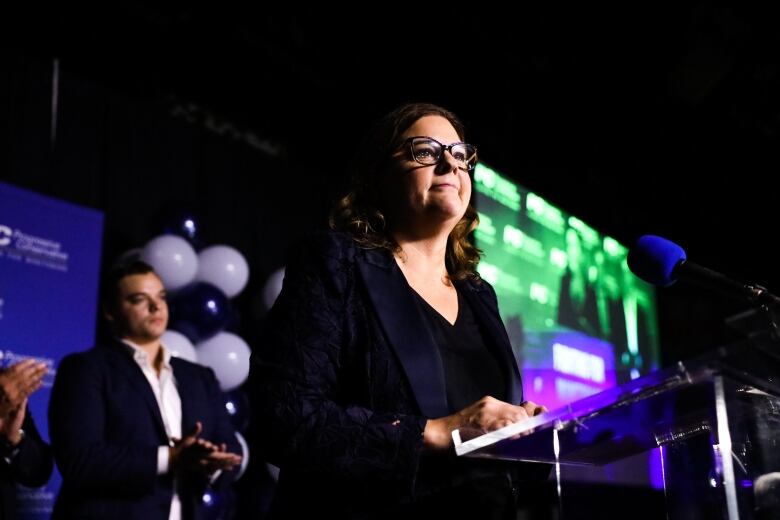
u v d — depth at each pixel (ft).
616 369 20.30
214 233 16.96
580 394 18.80
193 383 10.34
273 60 18.33
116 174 15.61
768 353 3.53
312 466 4.03
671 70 19.80
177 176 16.62
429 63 19.77
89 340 13.39
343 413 4.08
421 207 4.95
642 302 22.20
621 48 19.71
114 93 15.98
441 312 4.85
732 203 23.68
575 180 23.00
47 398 12.58
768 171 23.08
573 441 3.57
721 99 21.21
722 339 23.62
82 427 8.89
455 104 20.71
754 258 23.95
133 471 8.73
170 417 9.90
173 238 13.78
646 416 3.51
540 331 18.24
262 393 4.22
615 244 21.80
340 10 18.29
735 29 18.61
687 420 3.65
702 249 24.17
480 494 4.16
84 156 15.26
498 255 17.76
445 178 4.97
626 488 3.78
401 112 5.26
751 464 3.36
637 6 18.57
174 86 18.26
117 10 16.44
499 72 20.36
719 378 3.19
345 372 4.41
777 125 21.74
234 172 17.67
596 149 22.74
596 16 18.95
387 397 4.31
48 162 14.71
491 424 3.79
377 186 5.17
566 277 19.53
